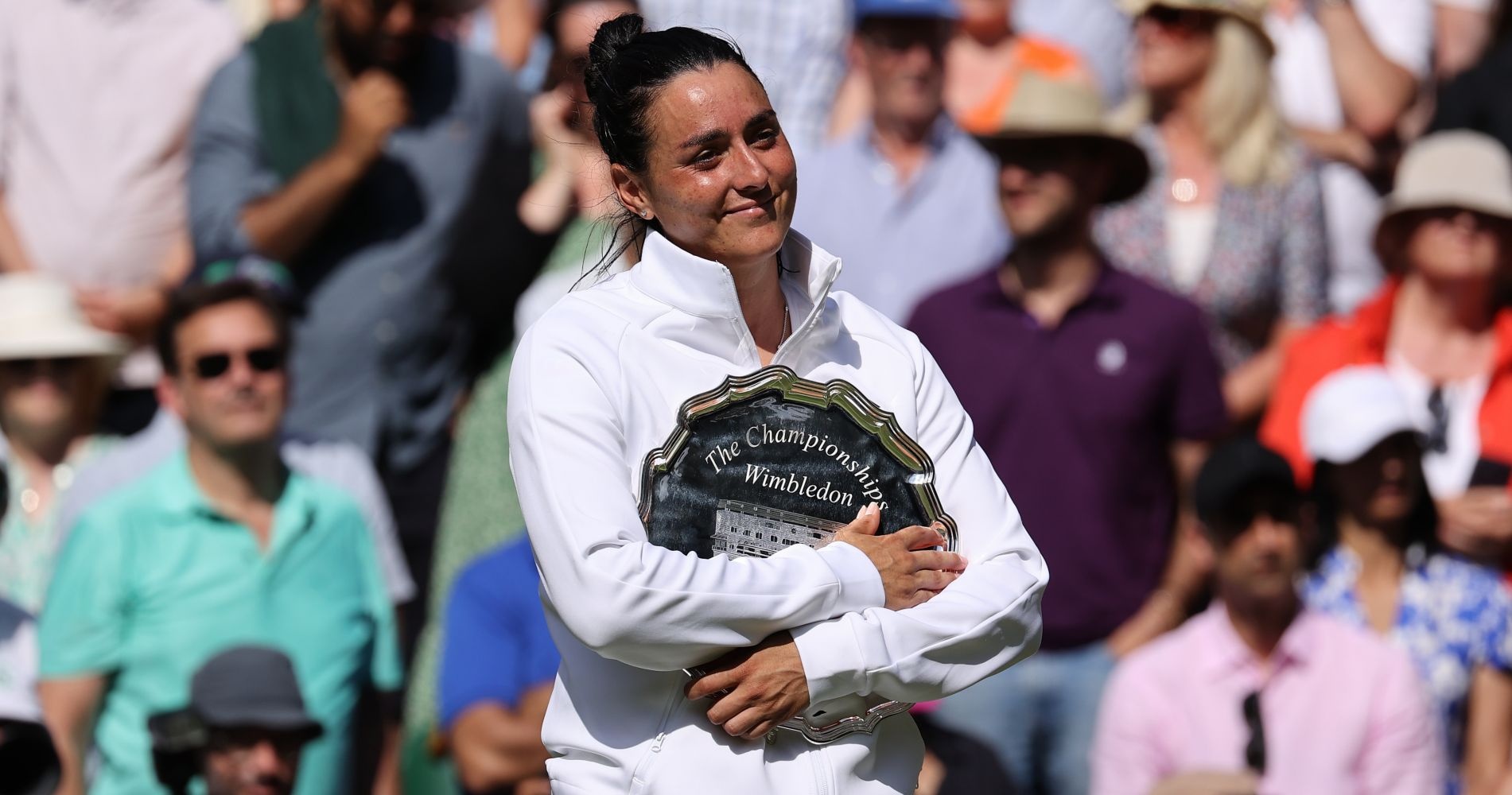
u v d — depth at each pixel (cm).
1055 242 2380
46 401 2528
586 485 1062
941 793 1972
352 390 2558
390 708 2280
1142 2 2659
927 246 2612
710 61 1099
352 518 2270
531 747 2075
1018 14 3019
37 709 2019
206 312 2184
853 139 2681
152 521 2159
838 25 2972
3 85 2898
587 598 1042
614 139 1113
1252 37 2642
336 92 2614
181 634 2133
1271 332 2628
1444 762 2177
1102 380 2352
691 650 1052
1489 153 2498
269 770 2008
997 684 2266
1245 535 2084
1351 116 2981
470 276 2638
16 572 2464
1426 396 2448
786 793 1090
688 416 1088
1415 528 2250
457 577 2184
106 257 2866
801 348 1133
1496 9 2991
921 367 1177
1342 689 2091
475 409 2605
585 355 1093
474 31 3138
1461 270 2450
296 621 2186
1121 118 2700
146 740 2109
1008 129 2370
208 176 2606
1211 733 2091
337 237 2583
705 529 1085
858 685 1070
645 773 1089
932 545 1120
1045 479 2339
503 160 2669
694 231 1099
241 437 2178
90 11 2892
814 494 1110
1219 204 2612
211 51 2919
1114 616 2319
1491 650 2214
